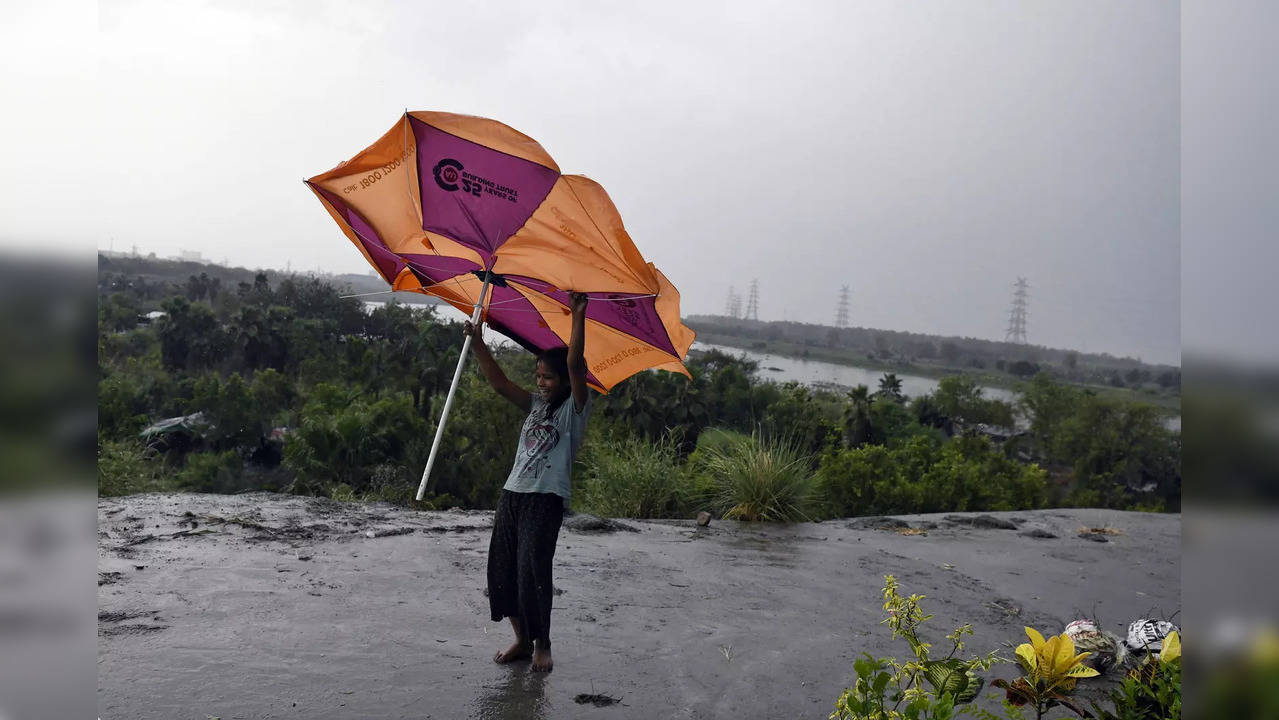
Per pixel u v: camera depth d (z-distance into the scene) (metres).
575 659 4.24
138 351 118.56
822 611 5.51
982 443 57.22
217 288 184.38
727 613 5.32
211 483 65.31
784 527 9.28
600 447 13.02
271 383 96.06
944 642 4.93
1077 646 4.39
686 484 11.33
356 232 3.81
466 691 3.72
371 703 3.52
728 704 3.80
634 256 3.56
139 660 3.78
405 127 3.37
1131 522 10.32
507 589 4.04
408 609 4.86
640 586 5.87
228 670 3.75
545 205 3.50
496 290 4.16
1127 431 95.06
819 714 3.75
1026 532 9.34
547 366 3.99
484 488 49.62
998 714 3.67
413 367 75.56
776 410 65.06
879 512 44.66
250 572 5.41
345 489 25.12
